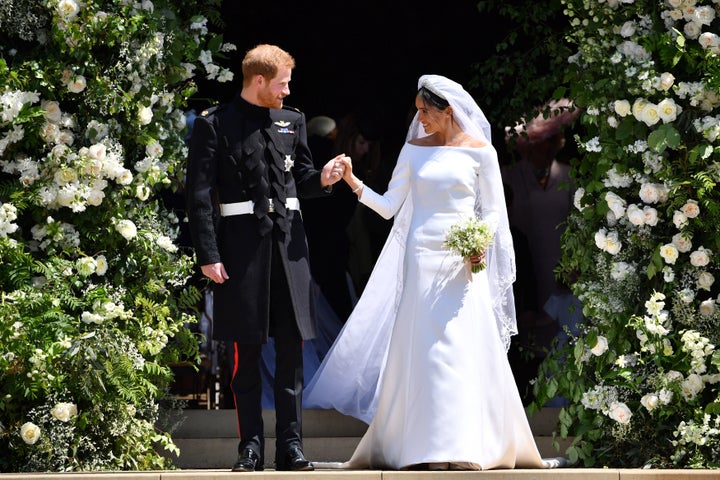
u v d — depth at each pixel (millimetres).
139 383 22656
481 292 21219
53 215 23234
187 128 26047
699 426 22391
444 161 21312
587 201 25188
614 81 24219
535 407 25297
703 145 23266
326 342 30250
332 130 32500
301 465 19984
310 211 31250
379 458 21172
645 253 24469
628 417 23094
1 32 23312
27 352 21031
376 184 32312
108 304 22109
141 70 23969
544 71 31297
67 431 21703
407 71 32781
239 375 20422
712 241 23750
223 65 32906
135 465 22641
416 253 21141
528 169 31000
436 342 20531
